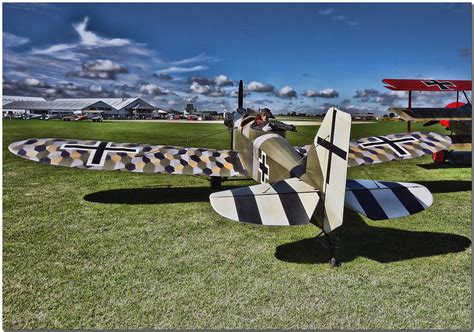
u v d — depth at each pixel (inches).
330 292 130.3
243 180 336.8
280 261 156.4
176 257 160.6
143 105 3971.5
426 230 194.9
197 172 249.9
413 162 436.1
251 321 113.5
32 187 293.4
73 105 3607.3
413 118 319.3
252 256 161.8
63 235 186.4
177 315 116.8
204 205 246.4
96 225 202.7
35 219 211.8
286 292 130.3
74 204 244.5
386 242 177.6
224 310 119.5
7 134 821.2
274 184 163.6
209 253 165.2
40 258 158.4
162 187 302.8
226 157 281.4
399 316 115.7
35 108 3580.2
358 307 120.8
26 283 136.2
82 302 124.0
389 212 146.2
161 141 676.1
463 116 327.6
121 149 259.9
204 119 2886.3
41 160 226.8
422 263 153.8
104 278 140.9
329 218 145.7
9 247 169.9
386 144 297.0
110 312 118.4
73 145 251.0
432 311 118.5
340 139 138.6
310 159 161.3
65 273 144.6
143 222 209.2
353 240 180.7
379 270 147.2
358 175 355.6
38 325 111.4
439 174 358.3
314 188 156.9
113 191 284.5
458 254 163.2
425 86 385.1
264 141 228.4
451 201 253.0
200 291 131.3
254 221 136.9
